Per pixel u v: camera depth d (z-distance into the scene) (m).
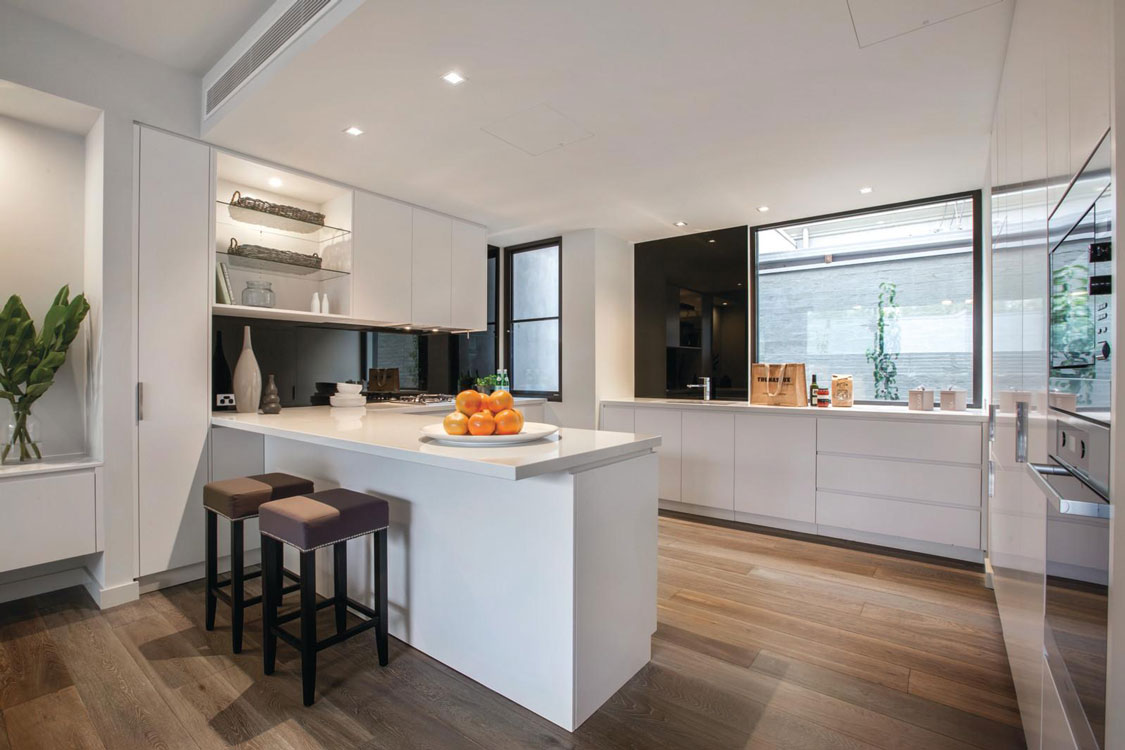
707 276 4.71
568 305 4.82
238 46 2.49
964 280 3.65
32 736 1.68
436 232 4.07
